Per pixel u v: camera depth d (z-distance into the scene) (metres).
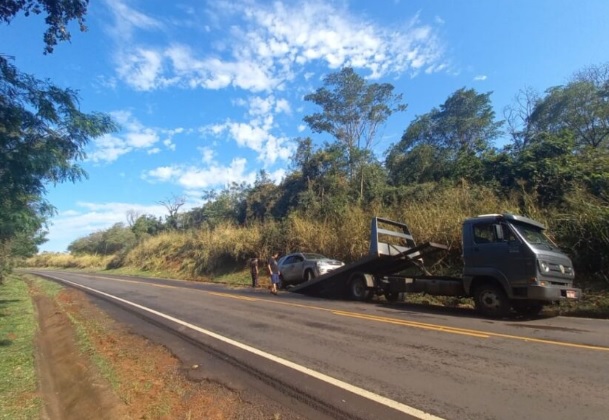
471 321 9.95
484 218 10.91
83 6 6.16
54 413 5.43
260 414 4.86
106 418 5.03
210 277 30.17
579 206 13.98
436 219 17.22
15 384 6.09
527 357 6.56
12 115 6.09
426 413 4.57
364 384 5.57
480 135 43.47
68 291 21.98
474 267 10.90
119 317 12.41
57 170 7.18
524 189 17.84
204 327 10.14
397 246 14.73
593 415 4.36
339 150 38.34
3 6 5.73
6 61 5.87
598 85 31.48
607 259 12.73
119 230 80.44
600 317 10.62
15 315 12.97
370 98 45.81
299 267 20.02
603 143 30.22
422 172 34.12
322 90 46.41
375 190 28.42
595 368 5.91
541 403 4.71
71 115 6.65
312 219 26.56
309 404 5.04
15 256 24.89
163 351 8.04
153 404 5.33
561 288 9.91
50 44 6.28
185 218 60.59
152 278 33.47
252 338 8.66
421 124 44.59
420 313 11.38
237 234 30.53
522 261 9.97
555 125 32.34
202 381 6.15
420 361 6.52
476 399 4.90
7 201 7.80
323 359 6.84
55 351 8.82
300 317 11.05
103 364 7.21
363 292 14.39
